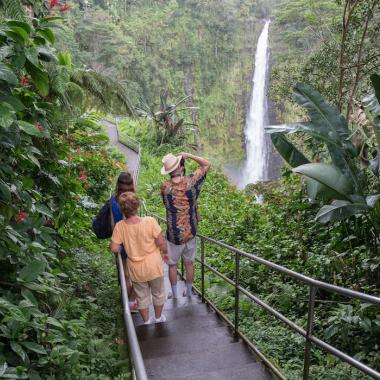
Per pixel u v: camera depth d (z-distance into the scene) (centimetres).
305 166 393
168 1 6009
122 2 5609
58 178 352
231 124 5381
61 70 323
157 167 2061
